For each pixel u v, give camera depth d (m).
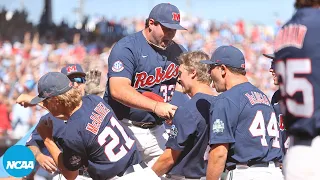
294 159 14.68
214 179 19.05
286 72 14.85
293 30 14.84
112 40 92.00
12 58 70.88
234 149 19.41
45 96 18.16
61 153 19.80
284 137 22.20
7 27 82.81
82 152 18.36
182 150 20.27
